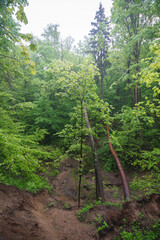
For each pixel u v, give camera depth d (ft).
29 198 17.02
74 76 20.30
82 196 25.25
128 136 32.58
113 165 32.60
